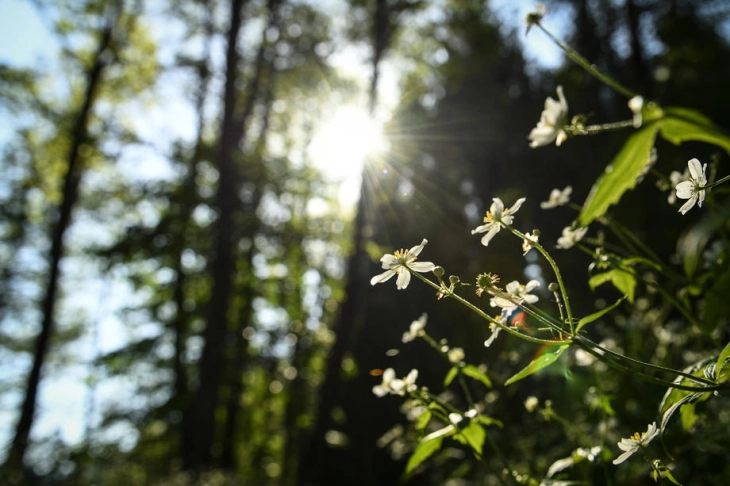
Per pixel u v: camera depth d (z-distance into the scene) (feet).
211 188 50.24
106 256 45.93
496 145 45.55
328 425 34.88
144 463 41.91
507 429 12.01
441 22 44.68
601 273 6.22
